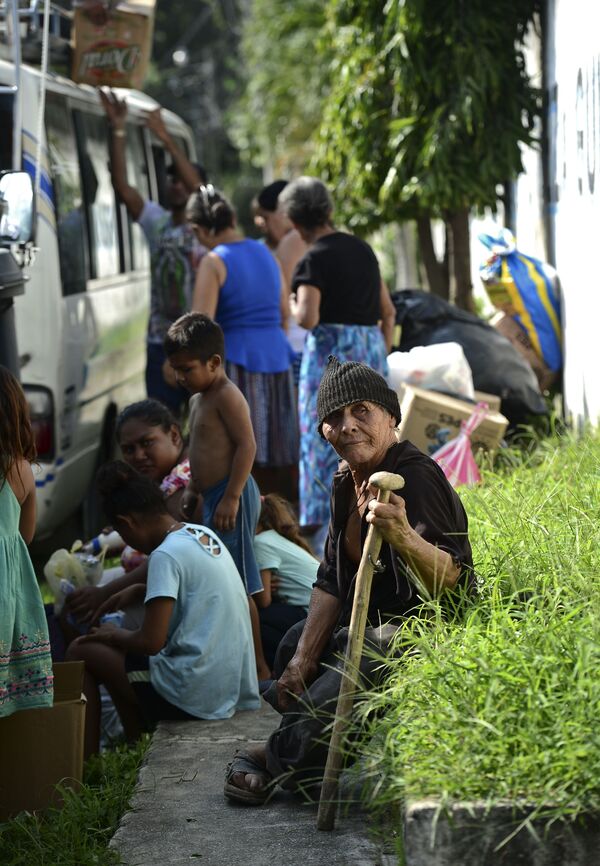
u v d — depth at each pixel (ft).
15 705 16.79
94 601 22.24
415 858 12.29
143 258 46.75
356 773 14.10
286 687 15.74
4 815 17.35
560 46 38.01
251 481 22.81
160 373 37.81
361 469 15.37
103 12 36.01
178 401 38.09
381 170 43.78
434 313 35.55
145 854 14.65
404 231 70.13
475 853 12.23
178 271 37.27
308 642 15.92
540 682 13.25
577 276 35.19
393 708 14.01
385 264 85.51
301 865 13.94
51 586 23.63
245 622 20.53
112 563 28.71
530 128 40.81
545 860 12.21
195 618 20.01
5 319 23.53
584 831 12.18
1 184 24.47
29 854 15.57
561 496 20.86
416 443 28.04
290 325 36.45
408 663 14.26
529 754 12.51
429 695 13.58
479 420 28.02
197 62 173.37
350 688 14.21
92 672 20.49
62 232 33.83
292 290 27.94
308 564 23.29
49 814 17.15
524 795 12.33
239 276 30.25
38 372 31.19
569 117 36.42
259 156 113.19
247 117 108.17
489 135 40.42
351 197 46.39
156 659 20.10
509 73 40.81
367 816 15.01
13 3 26.91
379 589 15.48
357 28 43.68
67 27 37.91
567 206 37.09
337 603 15.99
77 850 15.33
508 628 14.21
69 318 33.65
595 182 32.42
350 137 43.96
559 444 28.53
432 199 40.96
